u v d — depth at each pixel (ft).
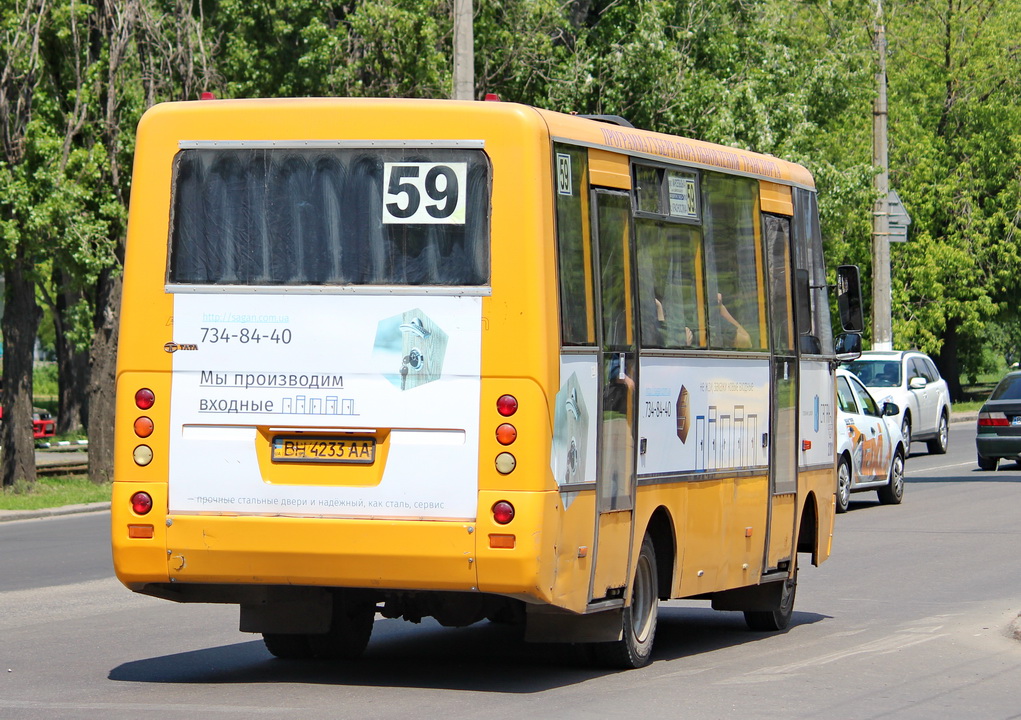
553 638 52.34
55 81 154.20
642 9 166.81
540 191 46.98
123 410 49.16
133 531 48.73
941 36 301.22
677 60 164.25
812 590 77.82
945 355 339.16
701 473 57.41
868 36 207.00
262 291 48.47
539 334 46.52
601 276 50.42
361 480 47.42
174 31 156.66
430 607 51.31
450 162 47.57
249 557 47.91
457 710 45.96
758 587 65.21
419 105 47.83
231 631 64.90
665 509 54.95
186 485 48.60
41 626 66.39
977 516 113.70
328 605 52.13
